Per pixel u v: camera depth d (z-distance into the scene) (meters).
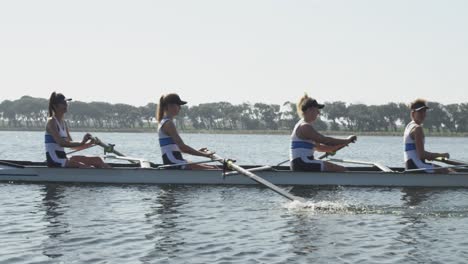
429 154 13.27
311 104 12.91
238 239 7.80
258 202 10.99
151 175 13.38
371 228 8.55
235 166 12.18
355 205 10.59
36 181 13.50
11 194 11.65
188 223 8.86
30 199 11.02
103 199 11.14
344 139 12.68
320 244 7.56
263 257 6.91
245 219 9.23
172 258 6.82
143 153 36.47
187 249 7.25
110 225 8.64
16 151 36.72
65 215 9.40
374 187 13.09
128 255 6.92
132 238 7.79
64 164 13.52
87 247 7.27
